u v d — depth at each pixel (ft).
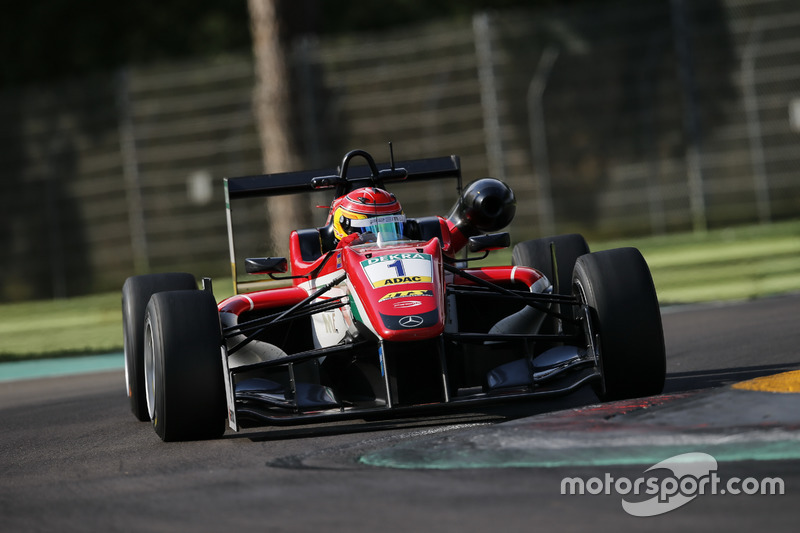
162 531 41.11
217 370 62.23
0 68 343.26
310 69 240.12
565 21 252.83
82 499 48.39
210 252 252.42
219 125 251.39
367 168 84.74
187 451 60.13
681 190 252.01
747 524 36.73
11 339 170.91
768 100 246.06
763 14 245.04
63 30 346.13
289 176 82.89
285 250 87.97
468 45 251.19
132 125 253.65
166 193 253.65
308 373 69.31
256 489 46.83
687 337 101.24
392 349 60.54
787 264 173.68
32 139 258.78
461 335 62.85
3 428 81.00
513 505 40.73
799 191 245.86
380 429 62.59
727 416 50.49
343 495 44.21
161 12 350.84
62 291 259.39
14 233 260.42
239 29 349.41
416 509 41.11
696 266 185.16
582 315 64.44
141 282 78.79
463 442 51.90
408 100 250.57
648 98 251.80
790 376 57.62
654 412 52.95
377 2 342.85
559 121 253.85
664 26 250.16
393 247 67.87
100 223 257.14
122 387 101.04
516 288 74.28
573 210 255.50
